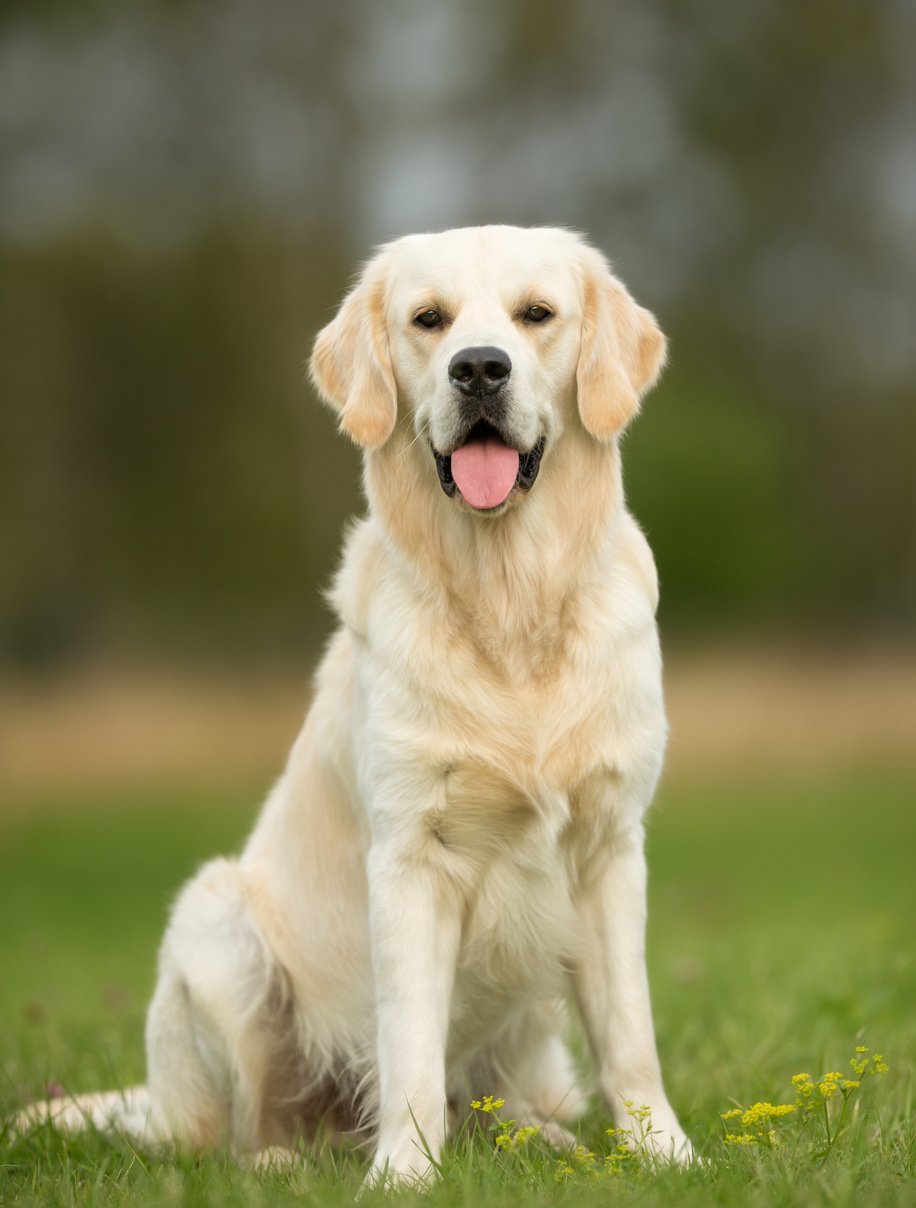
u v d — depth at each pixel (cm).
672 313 3669
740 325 3712
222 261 3478
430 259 473
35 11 3003
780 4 3744
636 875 452
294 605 3497
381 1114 433
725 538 3741
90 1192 392
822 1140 400
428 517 459
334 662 496
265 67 3394
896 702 2017
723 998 640
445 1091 475
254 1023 495
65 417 3494
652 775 452
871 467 3725
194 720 2014
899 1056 514
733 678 2153
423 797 439
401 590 455
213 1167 414
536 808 437
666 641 3319
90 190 3466
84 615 3394
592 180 3659
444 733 437
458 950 456
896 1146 397
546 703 442
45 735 1928
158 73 3422
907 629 3475
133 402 3556
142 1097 514
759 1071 501
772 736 1953
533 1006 495
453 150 3575
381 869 441
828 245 3681
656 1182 367
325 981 491
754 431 3762
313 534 3519
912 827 1555
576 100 3728
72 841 1644
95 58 3316
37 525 3350
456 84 3569
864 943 777
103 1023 646
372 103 3388
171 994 505
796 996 631
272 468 3531
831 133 3744
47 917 1249
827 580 3747
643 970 450
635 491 3775
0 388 3416
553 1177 376
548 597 446
